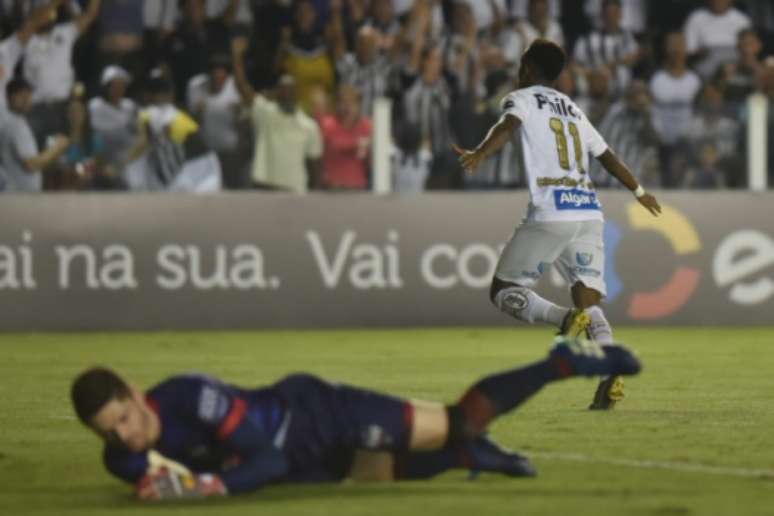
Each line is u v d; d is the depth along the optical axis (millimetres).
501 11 63406
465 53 60250
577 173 30266
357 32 62094
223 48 58969
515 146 31312
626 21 64750
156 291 54625
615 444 25109
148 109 54781
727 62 62812
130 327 54500
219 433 18375
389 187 55750
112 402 18000
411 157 55844
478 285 55438
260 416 18797
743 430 26984
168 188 55094
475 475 20844
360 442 19141
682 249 55531
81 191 54781
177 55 59125
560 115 30141
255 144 55344
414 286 55312
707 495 19766
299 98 59250
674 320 55625
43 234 54156
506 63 61406
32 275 54156
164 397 18438
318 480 19641
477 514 18312
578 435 26266
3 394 34500
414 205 55344
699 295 55688
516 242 30266
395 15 64438
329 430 19078
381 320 55250
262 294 54938
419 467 20031
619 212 55312
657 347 46969
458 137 56062
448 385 36094
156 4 60844
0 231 54031
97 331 54344
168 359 43594
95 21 59562
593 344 19625
